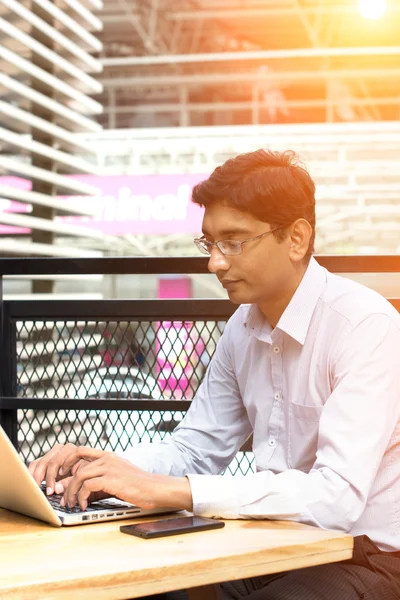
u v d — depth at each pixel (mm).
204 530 1150
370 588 1213
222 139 15227
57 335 2082
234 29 16781
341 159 15141
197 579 998
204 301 2004
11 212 8586
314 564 1084
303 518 1218
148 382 2039
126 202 12719
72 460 1322
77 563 986
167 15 15531
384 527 1330
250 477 1247
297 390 1392
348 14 15352
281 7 14938
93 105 8789
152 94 18141
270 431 1429
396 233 15453
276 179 1310
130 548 1053
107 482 1212
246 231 1316
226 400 1570
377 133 14961
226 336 1562
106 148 15250
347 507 1237
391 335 1340
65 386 2082
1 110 7168
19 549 1055
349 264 1906
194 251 15398
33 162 8477
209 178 1330
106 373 2059
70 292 11047
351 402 1297
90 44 8312
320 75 15922
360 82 17203
